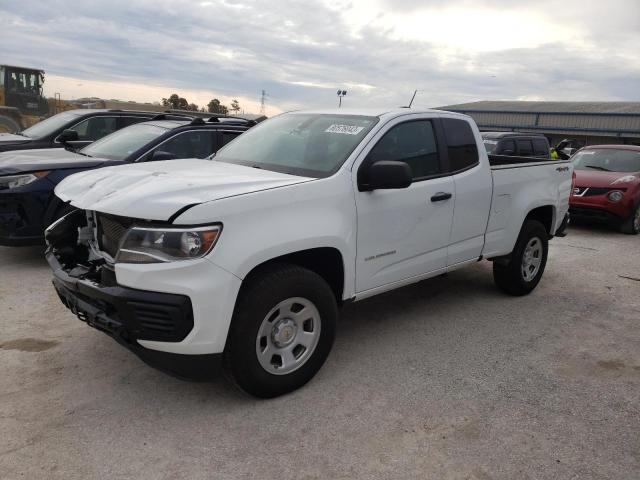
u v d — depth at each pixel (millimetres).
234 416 3236
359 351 4230
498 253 5203
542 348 4445
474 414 3373
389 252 4047
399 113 4285
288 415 3270
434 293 5758
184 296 2910
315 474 2756
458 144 4695
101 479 2654
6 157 6484
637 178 10281
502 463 2906
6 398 3334
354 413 3324
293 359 3479
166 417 3201
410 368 3969
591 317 5254
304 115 4695
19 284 5434
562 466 2902
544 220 6059
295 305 3441
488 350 4355
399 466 2844
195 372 3068
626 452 3049
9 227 5715
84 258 3750
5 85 17406
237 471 2754
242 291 3184
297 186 3402
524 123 41156
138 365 3818
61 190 3783
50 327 4418
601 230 10695
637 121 36375
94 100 19500
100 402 3334
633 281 6699
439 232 4449
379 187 3672
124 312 2963
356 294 3875
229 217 3027
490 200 4926
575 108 44062
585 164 11359
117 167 4066
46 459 2779
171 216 2916
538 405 3516
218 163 4227
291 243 3264
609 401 3609
